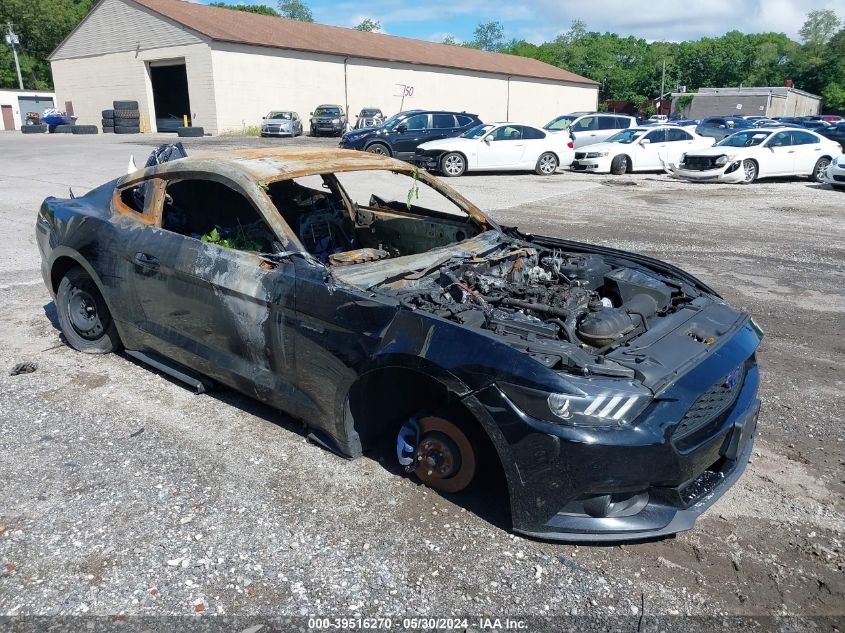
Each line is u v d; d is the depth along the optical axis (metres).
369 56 38.59
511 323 3.02
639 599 2.62
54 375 4.54
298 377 3.47
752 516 3.15
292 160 4.09
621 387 2.67
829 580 2.74
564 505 2.74
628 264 4.23
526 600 2.60
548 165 18.88
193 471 3.42
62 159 19.14
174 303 3.99
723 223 11.23
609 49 87.19
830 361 5.12
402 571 2.75
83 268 4.61
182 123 35.59
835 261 8.46
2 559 2.75
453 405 3.05
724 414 2.99
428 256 3.91
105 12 35.81
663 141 19.30
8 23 60.00
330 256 3.89
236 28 35.22
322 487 3.31
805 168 17.84
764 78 79.88
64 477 3.34
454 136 20.14
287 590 2.63
